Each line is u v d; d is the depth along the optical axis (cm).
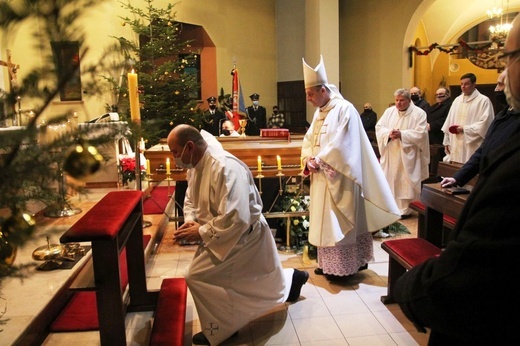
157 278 370
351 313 309
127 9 827
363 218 362
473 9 1257
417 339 274
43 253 286
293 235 440
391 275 316
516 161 82
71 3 78
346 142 336
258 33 1091
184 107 789
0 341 203
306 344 271
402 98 548
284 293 286
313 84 352
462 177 290
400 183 557
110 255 202
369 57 1072
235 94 611
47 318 263
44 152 83
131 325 281
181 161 256
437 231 327
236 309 264
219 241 248
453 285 86
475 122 552
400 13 1016
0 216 87
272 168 432
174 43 864
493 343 86
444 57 1394
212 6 996
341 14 1118
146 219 473
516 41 86
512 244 79
